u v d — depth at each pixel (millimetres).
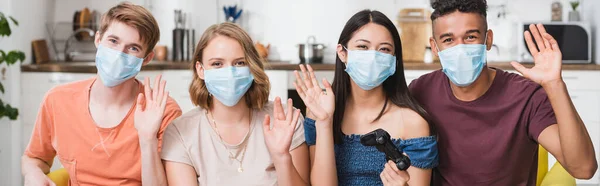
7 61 4062
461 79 1972
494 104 2027
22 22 4711
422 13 5406
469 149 2055
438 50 2014
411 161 1970
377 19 1967
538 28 1839
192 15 5488
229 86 1929
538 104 1972
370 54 1941
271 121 2047
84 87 2199
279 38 5621
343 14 5559
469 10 1931
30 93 4672
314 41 5414
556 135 1907
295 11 5594
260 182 1985
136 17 2018
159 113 1938
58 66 4664
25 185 2154
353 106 2086
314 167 1970
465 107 2049
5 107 4113
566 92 1790
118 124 2127
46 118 2211
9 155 4438
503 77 2062
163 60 5371
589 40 4969
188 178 1992
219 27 1986
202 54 1979
